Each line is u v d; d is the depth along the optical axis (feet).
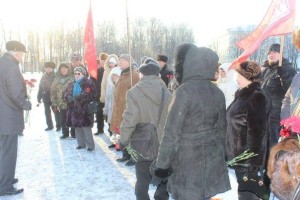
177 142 8.09
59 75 23.89
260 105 9.35
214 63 8.48
